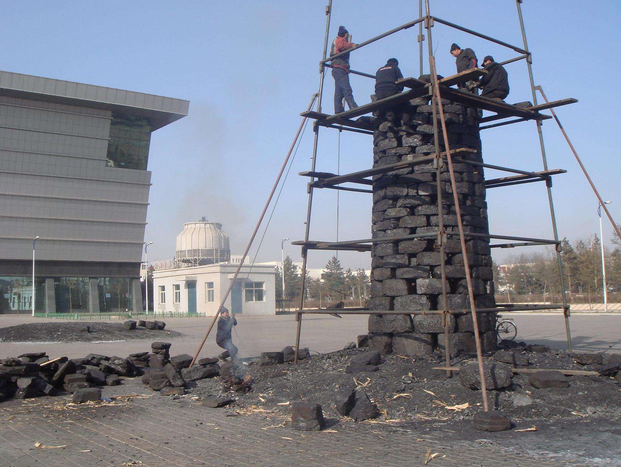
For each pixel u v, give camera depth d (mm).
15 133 72062
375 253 12219
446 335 9820
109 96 73625
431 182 11633
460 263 11406
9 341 24875
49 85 70250
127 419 9078
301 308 12570
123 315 61312
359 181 12836
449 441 7180
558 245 12688
